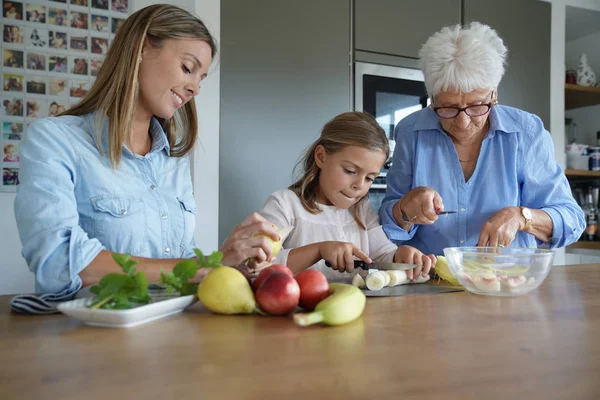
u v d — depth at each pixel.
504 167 1.56
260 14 2.33
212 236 2.22
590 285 1.09
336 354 0.56
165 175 1.23
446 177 1.59
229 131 2.27
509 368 0.51
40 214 0.89
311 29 2.45
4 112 2.26
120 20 2.45
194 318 0.74
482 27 1.44
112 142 1.07
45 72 2.32
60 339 0.62
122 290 0.71
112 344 0.60
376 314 0.78
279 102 2.38
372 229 1.50
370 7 2.60
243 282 0.75
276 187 2.37
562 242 1.48
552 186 1.55
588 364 0.52
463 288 1.04
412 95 2.72
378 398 0.42
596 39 3.45
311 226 1.45
